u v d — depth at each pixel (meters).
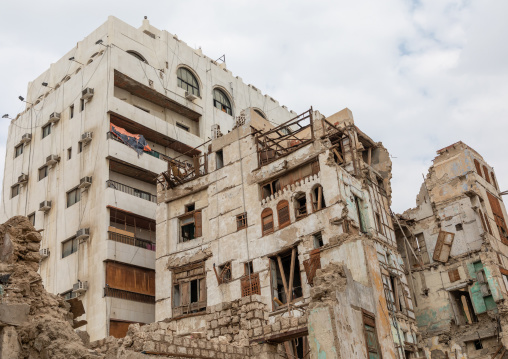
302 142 44.75
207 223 45.41
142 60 59.00
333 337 23.27
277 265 41.00
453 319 44.62
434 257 47.06
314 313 24.14
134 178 54.47
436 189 49.25
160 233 47.25
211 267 43.41
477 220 46.12
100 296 46.66
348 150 43.88
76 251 50.19
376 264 32.03
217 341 24.47
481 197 47.44
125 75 54.78
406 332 38.41
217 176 46.25
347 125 46.06
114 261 47.91
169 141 57.19
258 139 45.56
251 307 28.02
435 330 45.19
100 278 47.22
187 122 61.25
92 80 55.62
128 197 51.38
